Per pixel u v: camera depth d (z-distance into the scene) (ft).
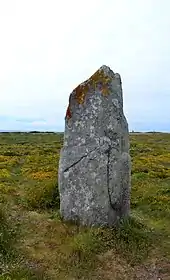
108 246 37.35
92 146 41.81
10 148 168.35
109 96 42.04
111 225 41.27
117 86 43.06
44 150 153.48
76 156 42.45
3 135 291.17
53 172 81.76
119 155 41.93
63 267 33.32
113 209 41.75
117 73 44.14
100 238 37.93
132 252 37.01
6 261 32.07
